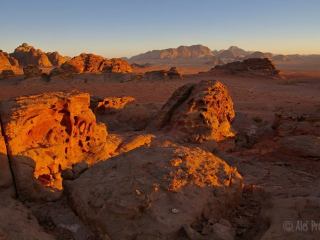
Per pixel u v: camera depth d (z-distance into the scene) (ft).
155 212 33.19
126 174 38.19
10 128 42.32
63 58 567.18
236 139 85.30
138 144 65.05
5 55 442.50
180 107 81.20
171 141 70.95
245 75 344.90
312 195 40.63
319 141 72.43
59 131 48.85
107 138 61.67
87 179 39.88
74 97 50.98
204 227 32.83
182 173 37.76
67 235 34.88
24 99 46.52
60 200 41.60
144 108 103.24
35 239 31.65
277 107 169.89
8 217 34.14
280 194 42.37
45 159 45.29
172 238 31.58
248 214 37.83
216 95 80.59
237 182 39.91
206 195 36.17
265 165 67.26
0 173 41.27
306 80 335.67
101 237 33.99
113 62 337.31
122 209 33.73
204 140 74.28
